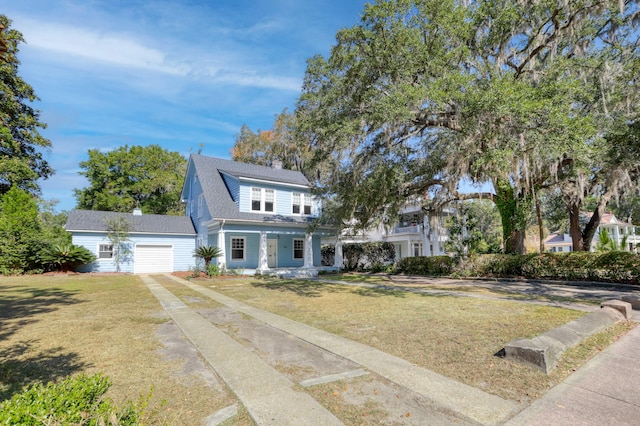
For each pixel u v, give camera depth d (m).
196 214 22.62
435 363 4.03
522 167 11.02
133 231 20.25
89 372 3.81
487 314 6.59
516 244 14.45
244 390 3.30
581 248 15.05
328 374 3.74
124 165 31.89
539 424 2.67
